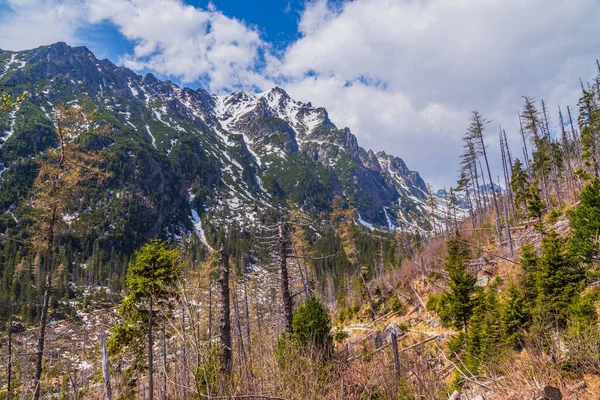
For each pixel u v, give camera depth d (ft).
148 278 33.96
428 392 23.79
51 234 53.78
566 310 46.55
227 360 25.36
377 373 27.48
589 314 41.52
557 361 23.47
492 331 52.90
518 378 21.95
